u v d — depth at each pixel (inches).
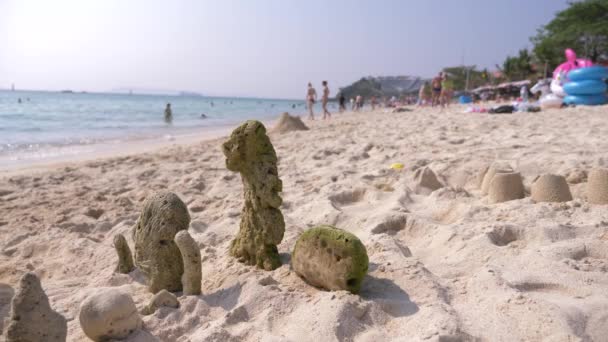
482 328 95.4
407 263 126.3
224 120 1091.3
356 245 111.3
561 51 1485.0
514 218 161.6
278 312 109.4
